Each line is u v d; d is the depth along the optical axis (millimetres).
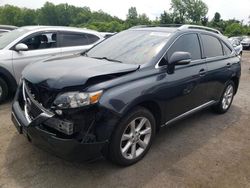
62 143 2824
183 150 3896
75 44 6699
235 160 3719
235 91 5758
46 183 3037
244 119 5266
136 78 3256
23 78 3508
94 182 3090
